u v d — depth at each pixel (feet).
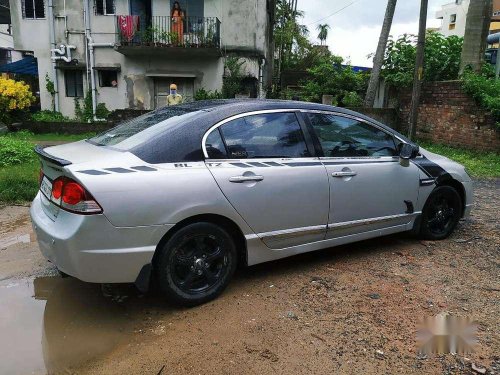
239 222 11.39
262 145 12.00
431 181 15.31
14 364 8.81
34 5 65.87
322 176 12.69
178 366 8.77
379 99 56.70
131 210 9.84
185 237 10.66
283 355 9.13
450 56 47.26
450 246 15.53
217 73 64.75
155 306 11.20
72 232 9.62
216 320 10.50
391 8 50.06
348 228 13.56
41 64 67.26
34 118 61.57
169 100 43.24
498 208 21.04
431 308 11.10
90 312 10.90
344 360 8.99
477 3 42.83
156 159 10.45
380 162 14.15
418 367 8.79
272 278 12.79
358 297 11.65
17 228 17.39
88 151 11.02
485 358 9.08
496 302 11.45
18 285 12.37
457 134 39.65
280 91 76.48
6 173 24.67
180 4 62.95
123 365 8.80
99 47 64.80
